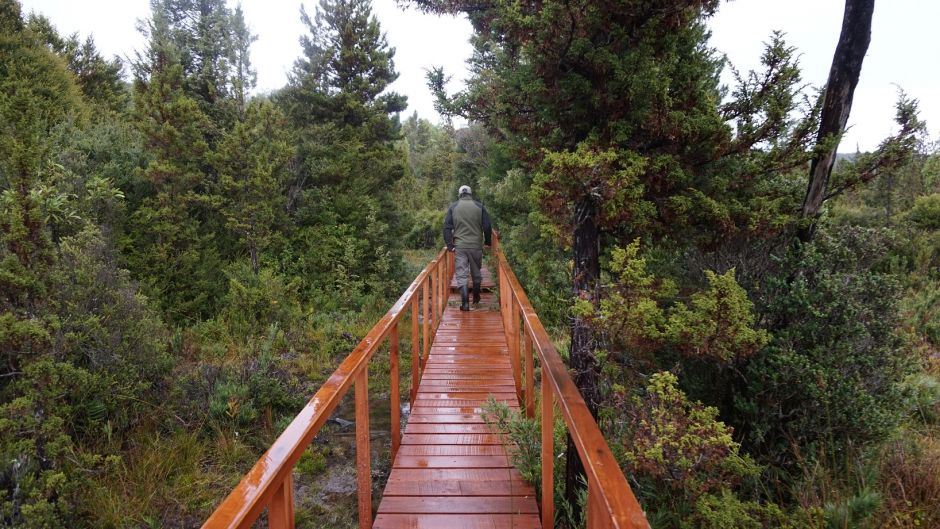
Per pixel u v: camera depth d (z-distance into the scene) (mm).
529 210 10430
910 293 9297
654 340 3529
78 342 5398
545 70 3766
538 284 10359
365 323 11031
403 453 4156
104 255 6953
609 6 3443
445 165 39219
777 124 3926
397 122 17406
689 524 3311
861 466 3787
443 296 9953
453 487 3639
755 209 4164
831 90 4387
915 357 4348
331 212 14227
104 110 16172
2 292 4660
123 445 5551
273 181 12062
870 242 4453
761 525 3209
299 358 8656
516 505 3416
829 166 4305
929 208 12516
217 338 9359
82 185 8461
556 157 3346
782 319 4227
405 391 7594
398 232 16516
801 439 3992
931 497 3695
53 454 4266
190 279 10500
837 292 4000
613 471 1618
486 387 5652
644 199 4105
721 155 4023
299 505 4738
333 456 5695
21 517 3996
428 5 4340
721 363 4039
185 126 11312
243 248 12719
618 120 3801
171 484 4992
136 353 6160
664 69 3859
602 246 5414
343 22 15828
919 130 4070
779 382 3930
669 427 3047
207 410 6203
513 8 3492
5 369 5066
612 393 3861
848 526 3270
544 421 3162
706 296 3623
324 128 15156
